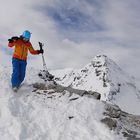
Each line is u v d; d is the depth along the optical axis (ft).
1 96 45.19
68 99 47.67
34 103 45.55
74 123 41.91
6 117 40.45
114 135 40.50
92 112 44.78
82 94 50.11
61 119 42.42
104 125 42.24
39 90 49.70
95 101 47.62
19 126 38.86
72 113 43.98
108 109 46.62
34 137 38.06
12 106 42.91
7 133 37.50
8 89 47.37
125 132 42.04
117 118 45.65
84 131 40.50
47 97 48.03
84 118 43.06
